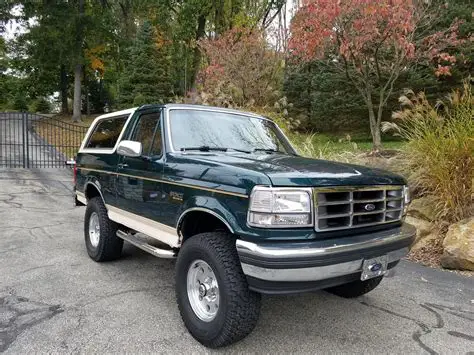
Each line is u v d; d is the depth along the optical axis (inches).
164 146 153.4
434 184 248.1
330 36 374.9
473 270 201.3
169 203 142.1
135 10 1117.1
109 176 187.6
